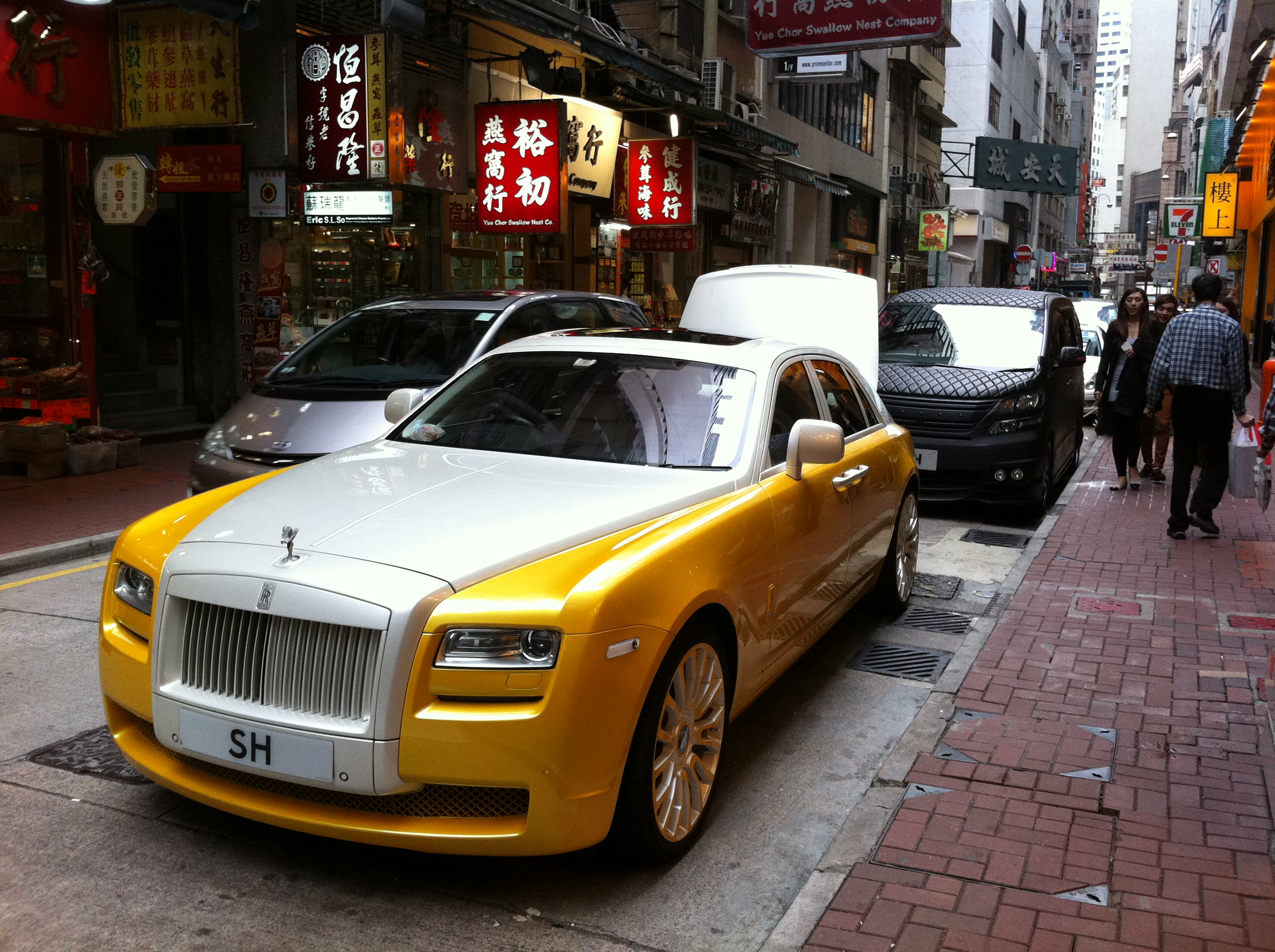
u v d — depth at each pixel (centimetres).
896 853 343
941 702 478
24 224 1012
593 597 297
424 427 450
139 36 1028
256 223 1216
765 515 394
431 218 1372
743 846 357
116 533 754
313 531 329
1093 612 619
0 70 923
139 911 305
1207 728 450
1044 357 937
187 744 313
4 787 378
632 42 1490
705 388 439
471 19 1249
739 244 2386
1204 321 771
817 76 1748
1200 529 823
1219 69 3762
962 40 5572
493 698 290
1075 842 352
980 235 5647
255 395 721
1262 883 328
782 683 516
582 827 298
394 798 299
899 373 923
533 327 779
